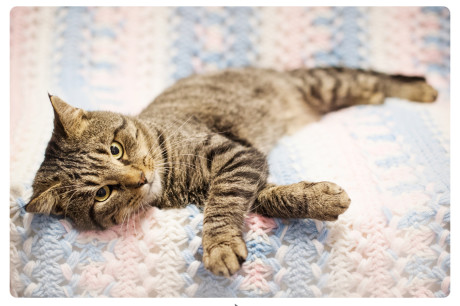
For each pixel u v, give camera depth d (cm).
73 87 176
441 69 189
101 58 188
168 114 143
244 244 99
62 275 101
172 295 101
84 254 102
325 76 179
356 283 102
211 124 145
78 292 102
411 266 105
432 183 118
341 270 102
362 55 195
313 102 182
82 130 115
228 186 112
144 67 191
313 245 102
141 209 113
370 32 195
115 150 115
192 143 126
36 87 174
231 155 122
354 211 108
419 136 137
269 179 128
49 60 181
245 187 112
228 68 188
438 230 108
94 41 188
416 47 192
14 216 105
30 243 103
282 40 197
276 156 142
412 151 130
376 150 132
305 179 124
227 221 104
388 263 104
